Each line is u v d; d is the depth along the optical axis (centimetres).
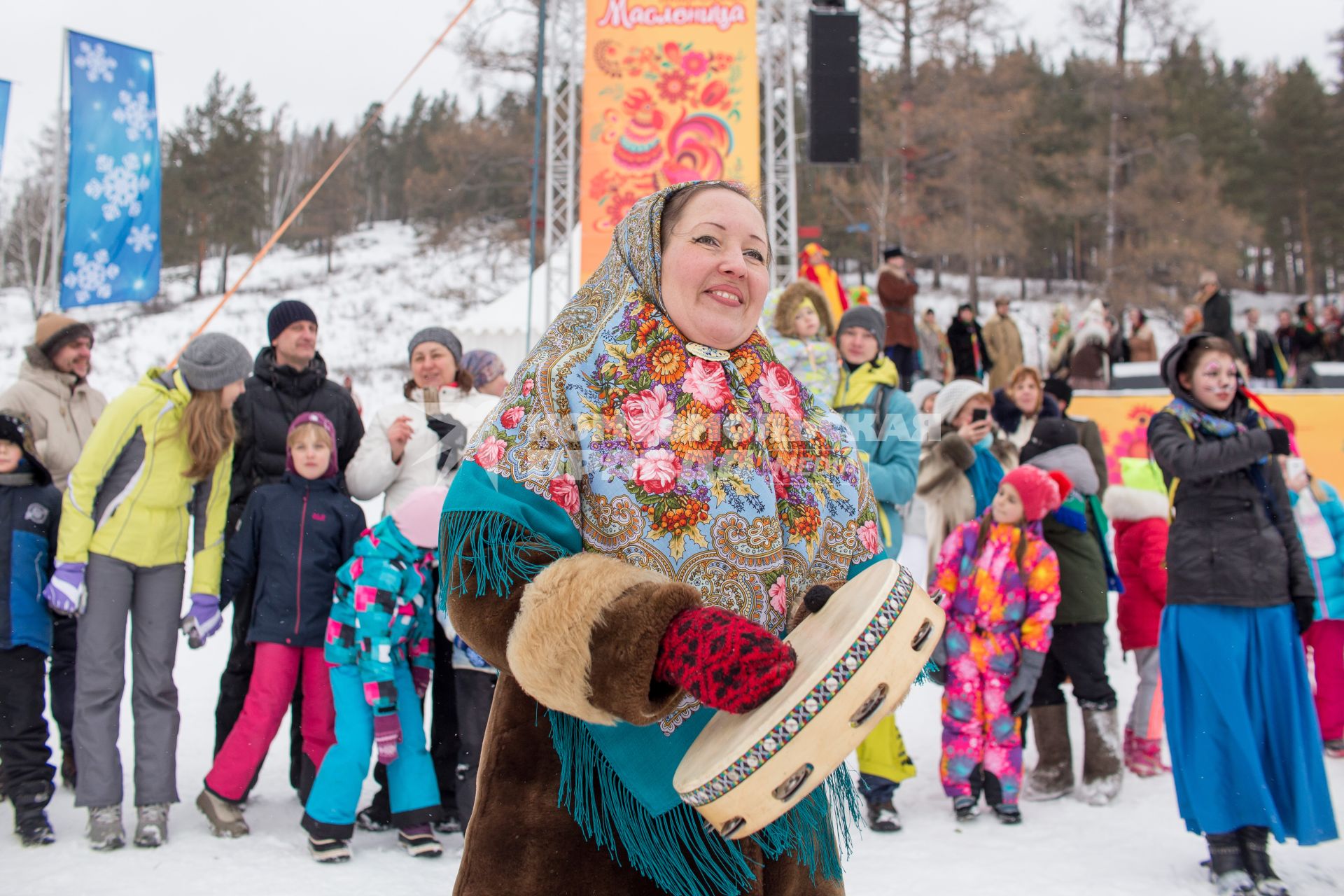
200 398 416
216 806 416
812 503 168
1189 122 4103
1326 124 4134
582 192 1017
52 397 539
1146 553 509
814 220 3303
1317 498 528
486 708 414
